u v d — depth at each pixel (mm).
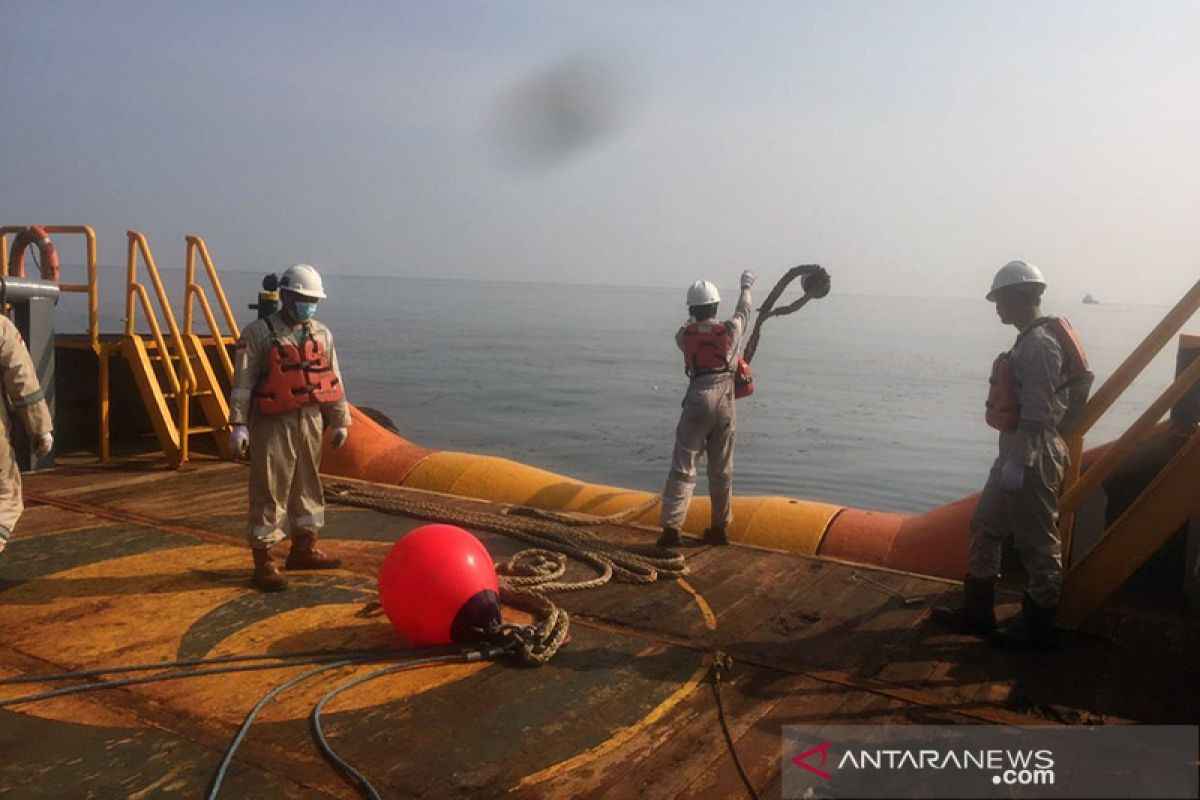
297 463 5680
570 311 131875
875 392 36719
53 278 9250
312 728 3764
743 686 4262
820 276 6984
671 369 43344
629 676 4352
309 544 5848
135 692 4074
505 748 3629
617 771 3463
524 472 8867
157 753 3529
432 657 4480
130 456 9578
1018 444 4672
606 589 5699
